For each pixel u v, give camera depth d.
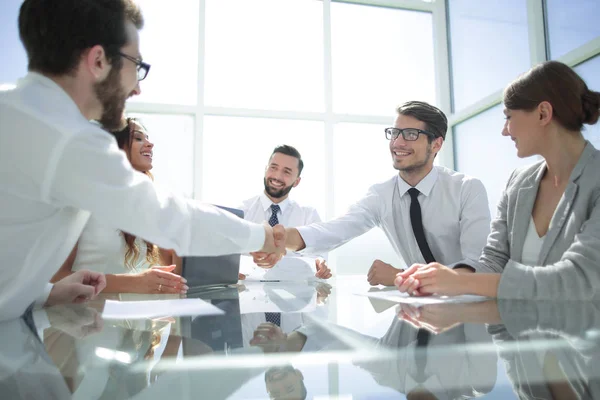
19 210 0.54
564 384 0.25
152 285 1.00
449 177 1.64
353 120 3.83
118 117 0.72
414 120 1.58
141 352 0.36
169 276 1.01
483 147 3.58
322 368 0.30
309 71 3.85
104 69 0.65
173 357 0.34
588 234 0.81
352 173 3.81
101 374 0.29
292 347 0.38
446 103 4.01
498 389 0.24
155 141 3.47
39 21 0.60
